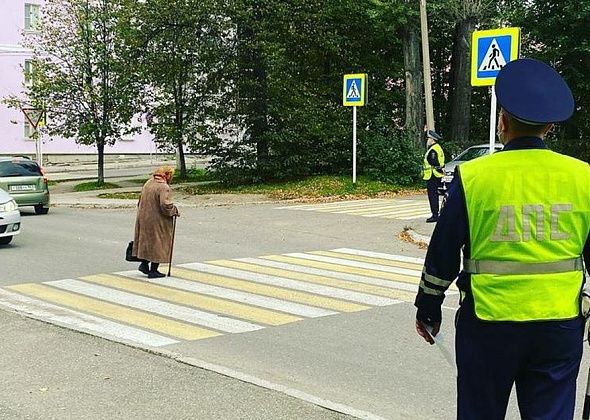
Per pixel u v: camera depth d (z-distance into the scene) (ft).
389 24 84.58
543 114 9.98
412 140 86.38
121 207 73.82
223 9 80.48
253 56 82.89
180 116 89.40
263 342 22.72
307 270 36.11
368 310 27.30
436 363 20.47
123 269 36.52
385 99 95.81
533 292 10.07
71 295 30.07
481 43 34.96
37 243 46.19
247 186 85.10
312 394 17.85
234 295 30.01
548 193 10.18
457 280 10.84
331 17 89.20
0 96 142.72
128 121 94.84
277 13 81.41
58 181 107.96
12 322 25.08
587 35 91.76
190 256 40.63
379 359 20.86
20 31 135.23
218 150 85.61
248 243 46.06
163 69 85.61
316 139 86.48
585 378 19.30
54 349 21.74
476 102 114.42
